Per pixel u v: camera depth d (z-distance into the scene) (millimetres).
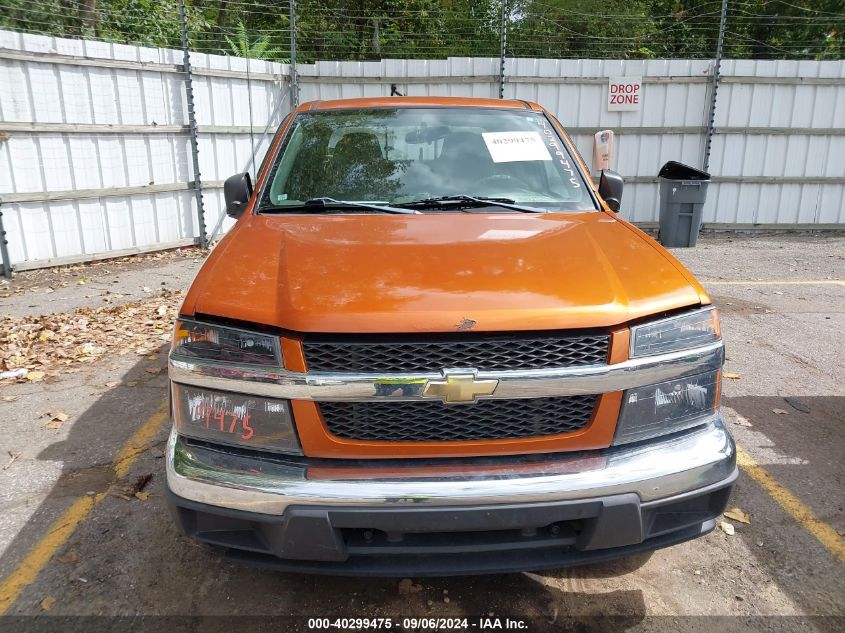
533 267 2363
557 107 10484
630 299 2246
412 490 2041
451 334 2096
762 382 4754
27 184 7582
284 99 10391
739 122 10570
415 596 2602
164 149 8828
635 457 2184
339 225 2830
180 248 9250
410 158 3432
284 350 2105
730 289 7449
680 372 2242
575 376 2113
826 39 16031
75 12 10359
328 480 2070
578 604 2566
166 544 2908
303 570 2170
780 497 3279
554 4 15508
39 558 2805
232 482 2094
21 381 4746
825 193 10938
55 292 7086
